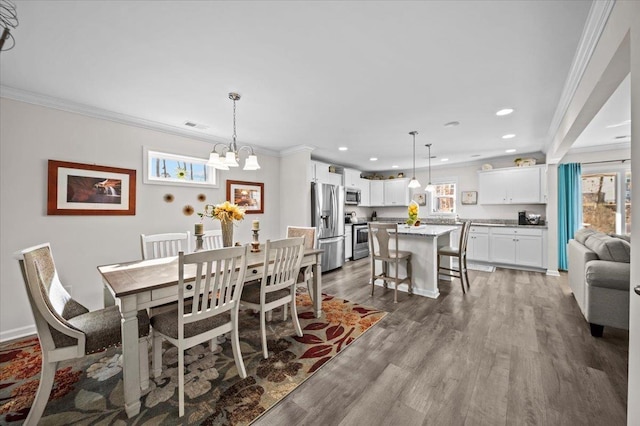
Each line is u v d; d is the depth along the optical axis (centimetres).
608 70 152
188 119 318
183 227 361
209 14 149
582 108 208
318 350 217
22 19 151
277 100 265
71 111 271
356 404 158
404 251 375
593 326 235
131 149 315
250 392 168
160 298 165
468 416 148
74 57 191
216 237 314
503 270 491
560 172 480
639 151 104
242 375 182
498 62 199
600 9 142
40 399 141
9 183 240
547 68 206
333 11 147
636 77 107
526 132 378
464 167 615
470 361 200
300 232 324
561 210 479
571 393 164
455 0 140
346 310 302
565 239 474
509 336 238
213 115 305
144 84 231
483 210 588
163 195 342
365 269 512
